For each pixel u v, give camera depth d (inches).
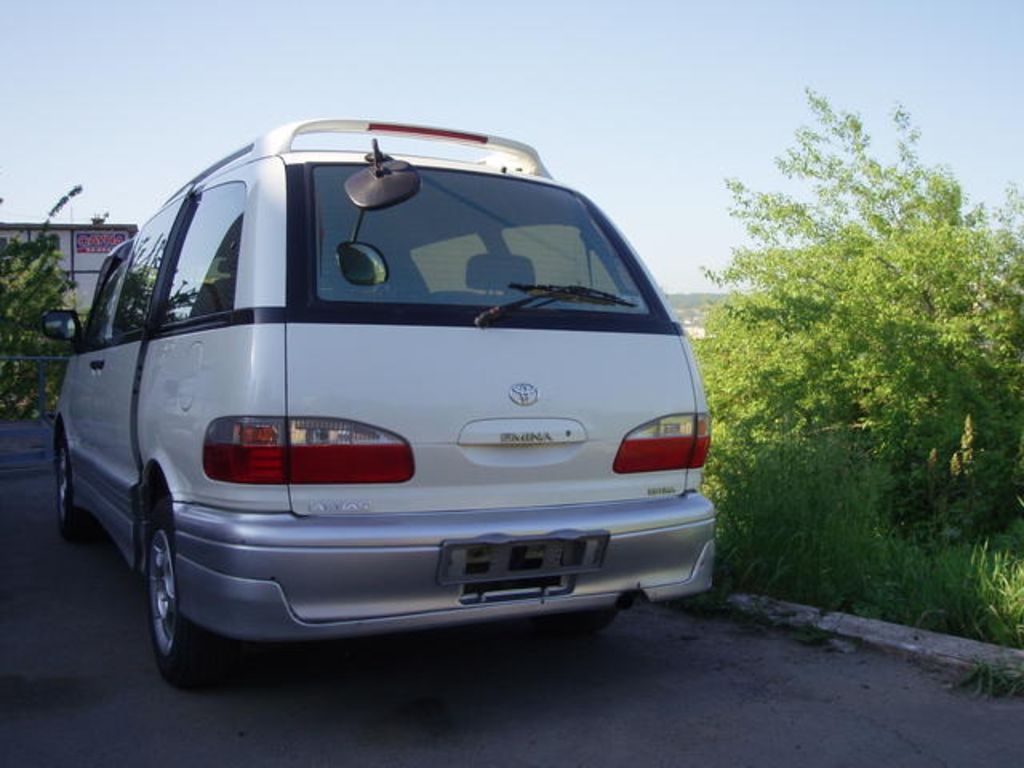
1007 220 337.7
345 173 155.2
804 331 328.5
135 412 179.0
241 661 158.4
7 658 176.7
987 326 322.7
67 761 133.5
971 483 276.8
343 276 142.4
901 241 330.6
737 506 222.7
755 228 363.3
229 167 173.5
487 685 162.9
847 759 133.6
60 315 258.8
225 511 136.6
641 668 171.2
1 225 765.9
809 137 366.6
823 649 180.5
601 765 132.2
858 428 318.7
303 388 133.3
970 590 195.8
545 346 148.8
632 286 166.9
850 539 211.9
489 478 141.9
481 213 161.6
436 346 141.4
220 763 133.3
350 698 156.9
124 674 168.1
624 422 152.6
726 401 345.1
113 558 259.0
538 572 143.1
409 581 134.8
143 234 229.6
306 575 130.4
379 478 135.6
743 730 143.5
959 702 153.9
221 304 147.0
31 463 437.1
